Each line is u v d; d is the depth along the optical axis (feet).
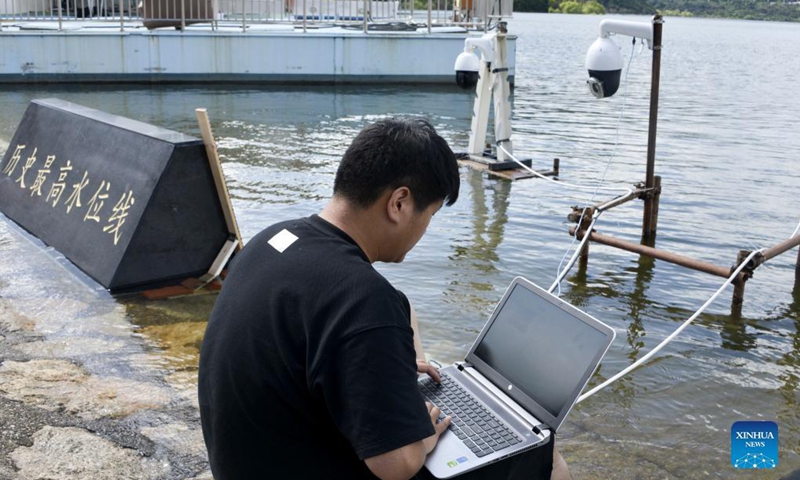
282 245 5.57
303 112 43.83
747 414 11.90
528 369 7.57
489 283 17.29
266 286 5.40
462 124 40.91
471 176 28.02
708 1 472.44
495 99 29.09
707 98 56.80
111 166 17.43
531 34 150.10
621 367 13.42
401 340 5.13
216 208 16.57
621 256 19.58
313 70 56.95
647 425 11.44
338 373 5.04
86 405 11.08
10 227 19.74
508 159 29.43
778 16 476.13
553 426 6.97
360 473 5.60
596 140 37.04
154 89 52.34
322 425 5.41
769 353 14.15
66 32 52.85
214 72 55.62
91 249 16.65
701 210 24.29
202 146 16.24
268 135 36.06
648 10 431.84
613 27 20.06
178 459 9.84
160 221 15.89
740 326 15.35
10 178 21.34
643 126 41.93
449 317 15.26
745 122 44.68
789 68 91.20
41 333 13.52
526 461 6.76
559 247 20.15
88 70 53.72
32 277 16.22
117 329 13.87
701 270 16.28
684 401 12.25
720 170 30.66
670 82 68.90
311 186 26.08
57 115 20.76
